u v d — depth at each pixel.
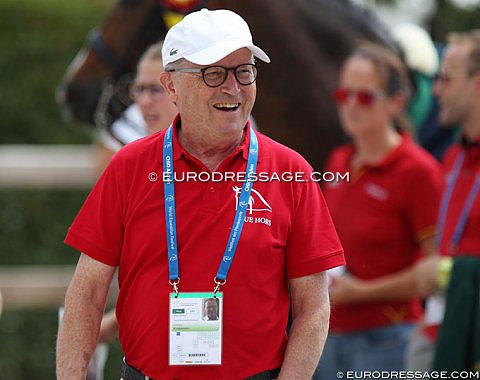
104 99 16.19
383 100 16.03
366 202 16.02
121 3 16.20
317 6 16.89
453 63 15.56
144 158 10.57
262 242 10.33
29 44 25.98
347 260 16.03
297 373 10.43
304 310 10.61
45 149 25.81
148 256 10.44
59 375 10.59
